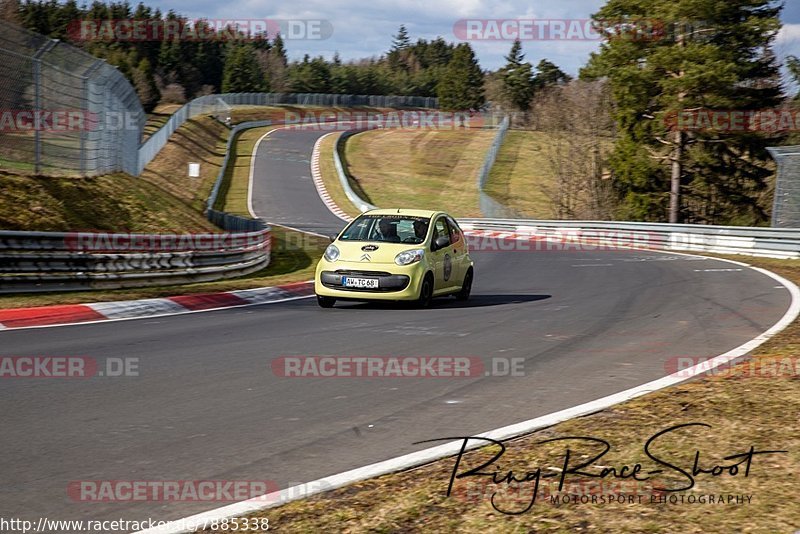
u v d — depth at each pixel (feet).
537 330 52.21
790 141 226.17
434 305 67.82
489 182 344.28
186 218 134.00
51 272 71.10
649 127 235.81
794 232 124.98
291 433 28.27
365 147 426.51
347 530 19.29
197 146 348.38
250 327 53.67
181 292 72.13
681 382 35.40
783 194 135.95
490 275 100.32
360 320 57.47
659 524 19.27
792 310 60.18
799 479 22.26
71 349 44.19
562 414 30.04
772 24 199.93
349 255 64.95
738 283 82.94
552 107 297.94
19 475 23.66
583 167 278.46
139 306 63.05
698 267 105.81
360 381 36.78
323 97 634.43
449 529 19.24
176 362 40.88
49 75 103.19
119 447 26.48
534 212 296.71
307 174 344.08
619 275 96.17
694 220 253.65
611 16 224.33
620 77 215.31
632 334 50.24
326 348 45.24
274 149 402.31
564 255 136.26
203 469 24.35
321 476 23.72
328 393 34.40
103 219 105.91
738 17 207.82
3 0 237.45
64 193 103.04
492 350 44.70
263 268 114.42
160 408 31.58
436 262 66.74
